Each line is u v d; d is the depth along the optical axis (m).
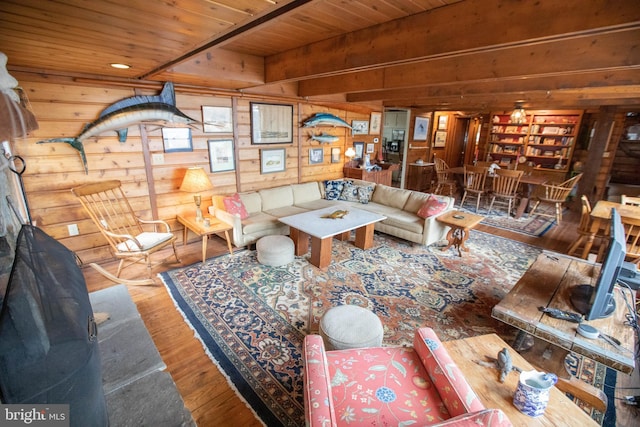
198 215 3.65
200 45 1.87
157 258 3.57
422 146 7.96
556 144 7.04
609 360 1.56
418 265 3.52
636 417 1.77
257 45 2.78
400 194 4.63
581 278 2.33
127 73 2.91
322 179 5.58
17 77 2.61
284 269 3.33
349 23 2.14
